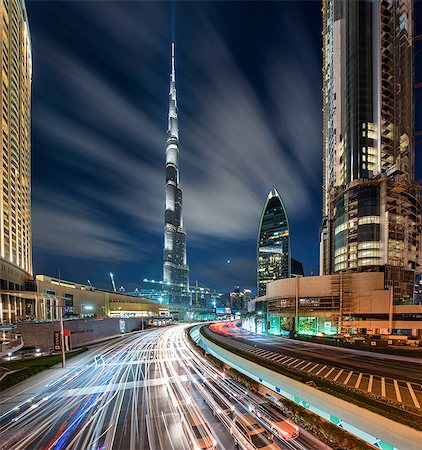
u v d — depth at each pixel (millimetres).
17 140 90562
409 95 105000
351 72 101062
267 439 16484
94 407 21406
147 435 16984
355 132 96750
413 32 108000
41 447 15867
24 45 102438
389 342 52906
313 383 22047
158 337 74062
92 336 63188
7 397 23766
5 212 79062
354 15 102688
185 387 26219
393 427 14547
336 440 15883
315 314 72125
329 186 113500
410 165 100375
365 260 85000
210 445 15828
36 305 88625
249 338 69375
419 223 93875
